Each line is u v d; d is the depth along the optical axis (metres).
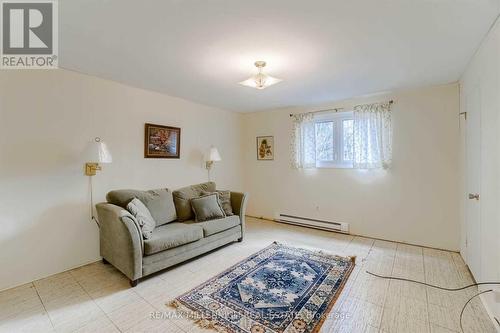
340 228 3.86
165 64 2.47
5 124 2.22
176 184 3.79
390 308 1.91
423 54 2.24
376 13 1.61
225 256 2.96
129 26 1.76
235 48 2.12
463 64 2.47
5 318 1.83
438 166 3.16
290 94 3.57
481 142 2.08
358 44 2.05
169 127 3.65
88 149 2.54
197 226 2.87
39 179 2.42
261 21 1.71
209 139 4.36
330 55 2.26
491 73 1.82
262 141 4.84
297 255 2.96
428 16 1.65
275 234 3.85
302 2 1.49
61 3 1.48
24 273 2.33
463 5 1.53
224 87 3.25
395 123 3.43
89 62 2.41
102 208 2.61
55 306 1.97
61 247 2.57
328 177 4.02
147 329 1.70
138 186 3.28
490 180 1.85
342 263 2.73
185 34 1.88
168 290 2.20
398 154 3.42
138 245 2.25
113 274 2.52
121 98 3.09
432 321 1.76
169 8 1.55
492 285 1.80
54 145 2.52
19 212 2.31
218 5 1.52
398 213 3.44
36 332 1.68
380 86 3.18
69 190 2.63
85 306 1.97
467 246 2.62
